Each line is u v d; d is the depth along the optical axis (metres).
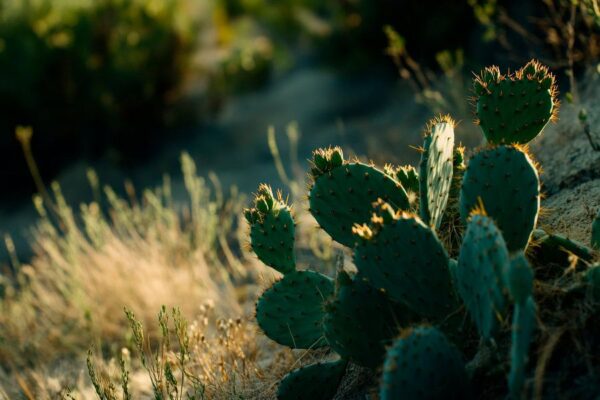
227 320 3.26
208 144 7.99
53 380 3.54
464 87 5.32
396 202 2.40
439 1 7.40
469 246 1.98
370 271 2.13
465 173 2.23
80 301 4.09
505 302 1.85
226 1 11.09
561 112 3.98
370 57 8.38
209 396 2.76
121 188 7.37
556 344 2.01
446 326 2.14
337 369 2.34
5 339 4.19
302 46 11.11
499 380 2.04
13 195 7.71
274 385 2.76
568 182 3.17
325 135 7.38
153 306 3.98
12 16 7.83
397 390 1.84
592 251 2.26
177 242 4.68
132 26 8.27
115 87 7.83
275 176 6.67
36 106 7.72
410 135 5.74
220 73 9.11
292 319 2.56
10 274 5.62
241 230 4.66
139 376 3.29
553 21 5.00
